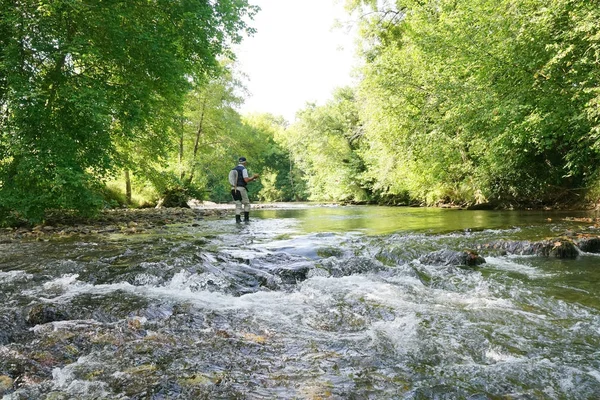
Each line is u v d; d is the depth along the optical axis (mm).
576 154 13055
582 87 10312
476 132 14648
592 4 9289
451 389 2283
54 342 2943
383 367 2609
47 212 13516
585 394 2256
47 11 9961
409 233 8602
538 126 11469
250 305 4020
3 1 9789
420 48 15703
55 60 10672
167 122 17109
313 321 3547
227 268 5332
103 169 11406
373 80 19109
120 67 12836
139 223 12055
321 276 5230
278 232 9484
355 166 32375
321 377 2449
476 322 3447
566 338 3102
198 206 28312
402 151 18469
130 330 3236
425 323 3420
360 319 3576
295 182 62625
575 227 8531
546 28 10594
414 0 18359
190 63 14539
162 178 19250
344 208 23125
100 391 2242
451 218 12375
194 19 12664
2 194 9938
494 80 12891
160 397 2186
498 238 7227
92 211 11445
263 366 2602
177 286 4727
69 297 4180
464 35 13062
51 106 10594
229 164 30156
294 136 38531
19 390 2252
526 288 4496
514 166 15305
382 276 5246
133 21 11602
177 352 2805
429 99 16219
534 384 2369
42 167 9594
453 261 5828
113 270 5270
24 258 6199
